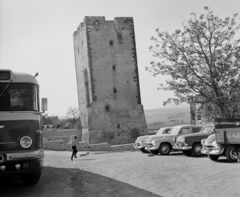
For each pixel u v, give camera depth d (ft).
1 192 35.04
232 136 50.52
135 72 158.61
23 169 32.68
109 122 152.15
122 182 41.91
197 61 83.46
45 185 39.11
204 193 34.35
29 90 34.78
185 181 39.81
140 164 55.31
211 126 69.77
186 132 76.23
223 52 83.30
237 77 82.07
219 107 81.97
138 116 156.04
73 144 73.92
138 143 89.40
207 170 44.65
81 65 164.35
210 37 83.71
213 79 81.30
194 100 82.58
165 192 35.96
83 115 161.38
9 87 34.12
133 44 159.53
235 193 33.27
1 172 31.83
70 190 37.29
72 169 54.65
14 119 33.12
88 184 41.01
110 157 75.05
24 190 36.04
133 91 157.58
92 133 149.48
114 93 154.81
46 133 179.83
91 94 152.66
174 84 83.20
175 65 83.76
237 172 41.45
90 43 154.20
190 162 54.29
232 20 84.02
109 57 155.84
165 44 84.79
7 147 32.37
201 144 66.08
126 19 159.94
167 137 75.31
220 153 53.11
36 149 33.45
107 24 157.17
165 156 68.74
